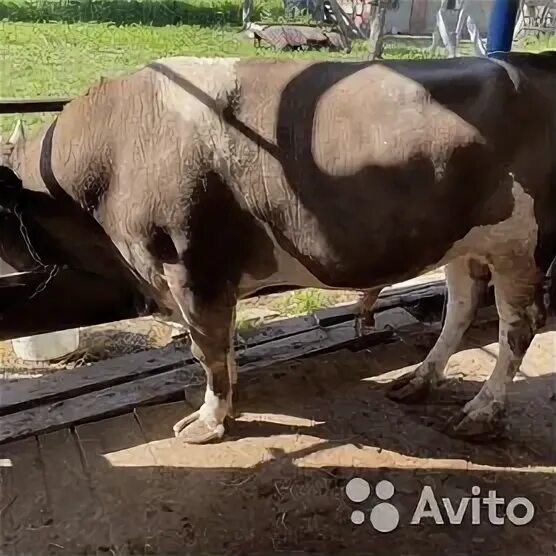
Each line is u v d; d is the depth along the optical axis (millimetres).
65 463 2568
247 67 2320
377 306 3594
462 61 2346
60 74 3076
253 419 2832
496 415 2734
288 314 3637
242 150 2252
